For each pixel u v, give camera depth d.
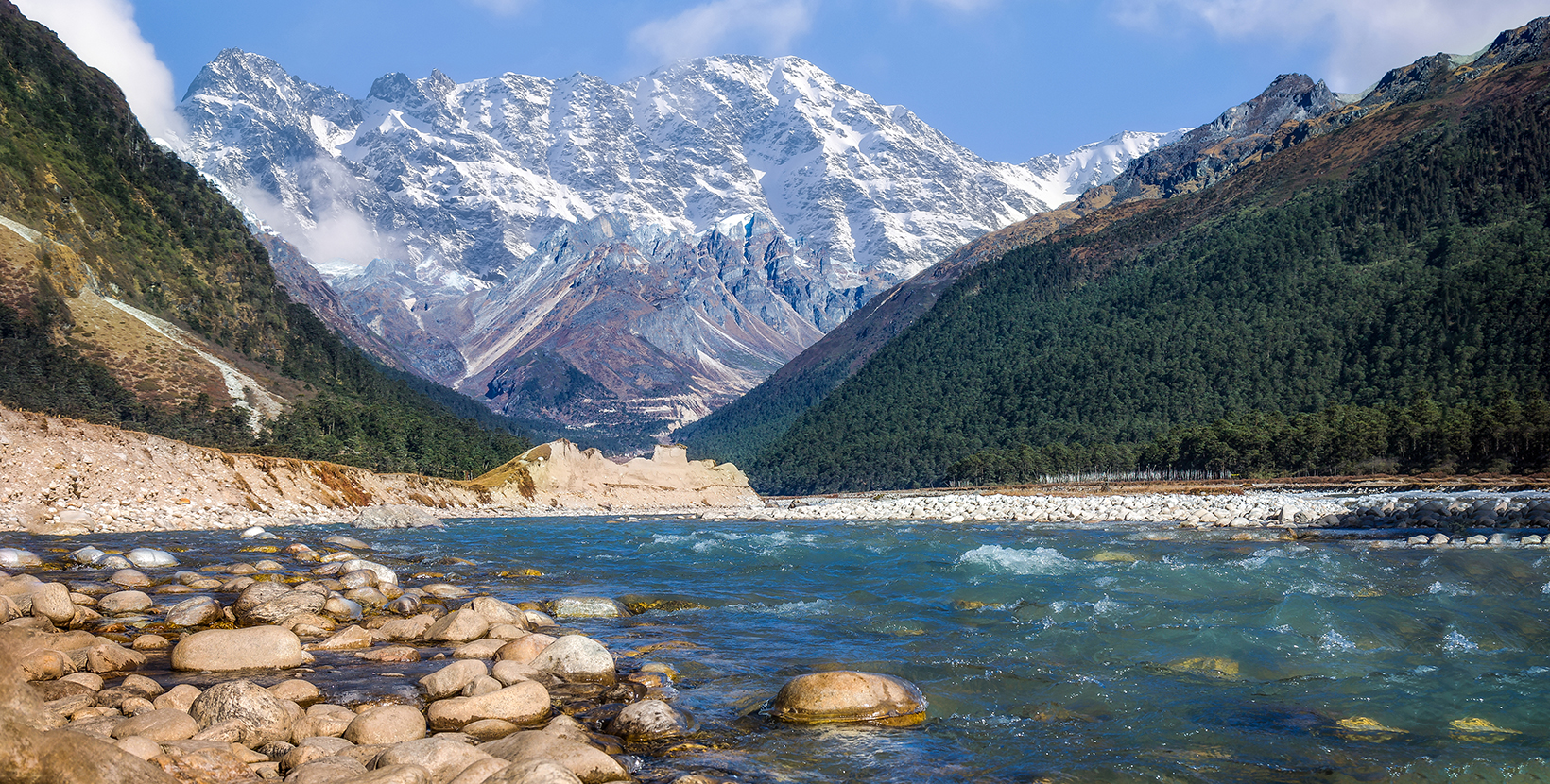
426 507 92.25
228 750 9.84
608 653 15.25
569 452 129.25
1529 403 126.88
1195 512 62.81
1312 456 150.88
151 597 22.11
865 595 24.83
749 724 12.54
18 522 43.25
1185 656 16.11
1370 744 11.35
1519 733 11.69
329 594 20.67
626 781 9.86
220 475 66.06
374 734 10.87
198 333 166.75
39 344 126.31
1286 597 20.14
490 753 10.14
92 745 7.32
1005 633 18.69
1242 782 10.06
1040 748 11.41
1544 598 20.44
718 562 35.50
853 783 10.09
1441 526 46.69
